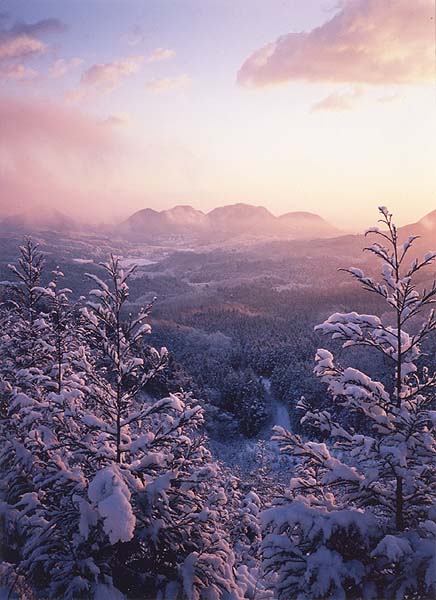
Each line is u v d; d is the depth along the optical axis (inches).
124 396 320.5
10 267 518.9
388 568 254.2
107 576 273.6
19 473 335.0
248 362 3818.9
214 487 424.5
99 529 278.8
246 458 1952.5
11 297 522.9
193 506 324.8
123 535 233.8
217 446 2140.7
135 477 295.7
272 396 3065.9
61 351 443.2
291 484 301.1
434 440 267.6
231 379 2768.2
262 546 261.9
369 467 271.6
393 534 263.9
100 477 259.9
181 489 322.3
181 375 2359.7
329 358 301.1
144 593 288.4
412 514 278.2
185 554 314.7
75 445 307.7
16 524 321.7
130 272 319.3
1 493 332.5
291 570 254.2
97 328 313.4
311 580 248.2
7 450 334.0
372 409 287.6
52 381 401.4
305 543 267.9
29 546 281.9
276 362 3661.4
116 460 307.4
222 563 311.0
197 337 4276.6
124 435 316.2
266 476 952.3
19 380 399.2
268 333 4709.6
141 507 282.7
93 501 249.8
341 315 309.3
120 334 315.9
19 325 514.0
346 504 287.6
